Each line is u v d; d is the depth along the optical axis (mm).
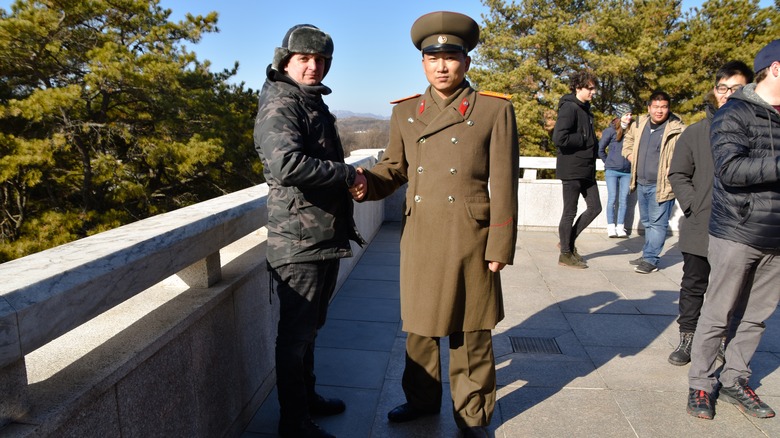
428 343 2408
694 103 23234
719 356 3123
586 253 5738
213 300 1983
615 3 25375
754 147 2240
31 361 1467
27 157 13383
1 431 1148
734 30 23672
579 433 2441
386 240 6105
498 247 2117
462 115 2115
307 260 2053
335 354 3201
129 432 1517
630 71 23156
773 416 2553
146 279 1542
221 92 20219
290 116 1906
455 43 2025
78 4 15016
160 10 18531
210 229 1953
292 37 1943
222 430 2145
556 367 3092
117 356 1501
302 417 2225
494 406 2564
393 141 2354
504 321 3809
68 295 1241
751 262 2400
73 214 15562
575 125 4816
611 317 3867
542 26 22547
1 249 14070
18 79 15531
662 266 5199
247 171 19766
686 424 2506
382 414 2572
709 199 2863
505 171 2111
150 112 17750
